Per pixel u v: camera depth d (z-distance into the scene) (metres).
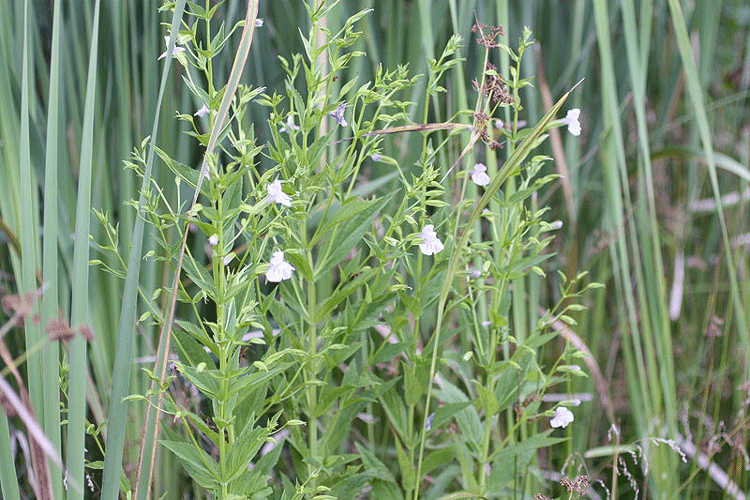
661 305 2.27
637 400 2.32
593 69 2.53
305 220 2.03
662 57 2.59
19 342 2.16
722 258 2.66
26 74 1.92
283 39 2.28
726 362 2.52
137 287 1.90
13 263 2.02
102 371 2.17
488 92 2.12
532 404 2.13
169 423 2.18
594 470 2.40
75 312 1.90
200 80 2.21
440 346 2.11
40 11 2.21
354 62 2.22
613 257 2.30
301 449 2.09
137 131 2.21
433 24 2.26
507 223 2.11
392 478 2.12
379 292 2.06
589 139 2.48
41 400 1.92
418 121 2.25
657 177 2.70
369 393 2.11
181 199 2.20
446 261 2.09
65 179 2.15
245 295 1.95
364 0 2.25
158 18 2.18
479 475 2.15
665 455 2.28
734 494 2.29
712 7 2.46
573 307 2.11
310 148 2.02
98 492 2.14
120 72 2.16
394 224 2.02
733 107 2.96
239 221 2.19
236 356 1.97
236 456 1.96
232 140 1.97
